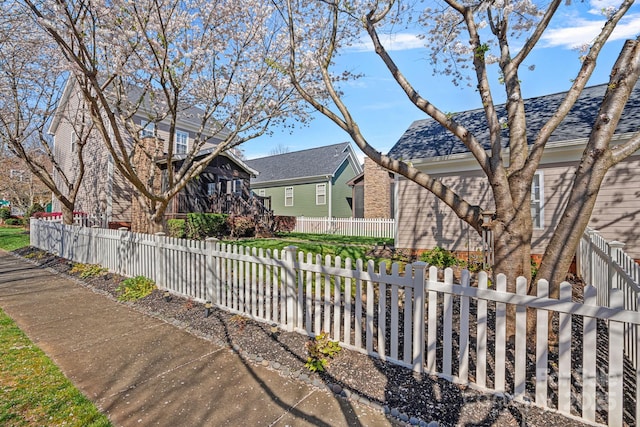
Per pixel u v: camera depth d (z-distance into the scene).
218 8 6.84
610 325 2.14
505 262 3.61
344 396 2.67
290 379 2.95
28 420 2.36
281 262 3.95
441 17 6.20
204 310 4.67
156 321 4.49
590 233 5.75
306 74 7.53
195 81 8.06
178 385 2.86
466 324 2.68
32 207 23.77
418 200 9.54
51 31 4.58
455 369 3.01
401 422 2.35
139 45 6.30
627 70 2.96
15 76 9.54
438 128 10.62
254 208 14.97
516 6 4.91
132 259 6.53
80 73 5.81
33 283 6.76
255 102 8.00
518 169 3.71
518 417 2.30
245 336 3.83
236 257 4.49
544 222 7.80
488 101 4.08
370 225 15.64
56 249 9.64
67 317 4.66
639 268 3.15
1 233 16.80
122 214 13.55
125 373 3.07
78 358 3.38
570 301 2.26
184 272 5.32
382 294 3.11
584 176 3.05
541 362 2.39
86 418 2.39
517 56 4.09
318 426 2.32
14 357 3.37
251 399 2.65
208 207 14.48
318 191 20.62
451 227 9.03
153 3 5.44
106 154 13.23
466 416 2.35
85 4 4.92
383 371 2.95
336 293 3.44
